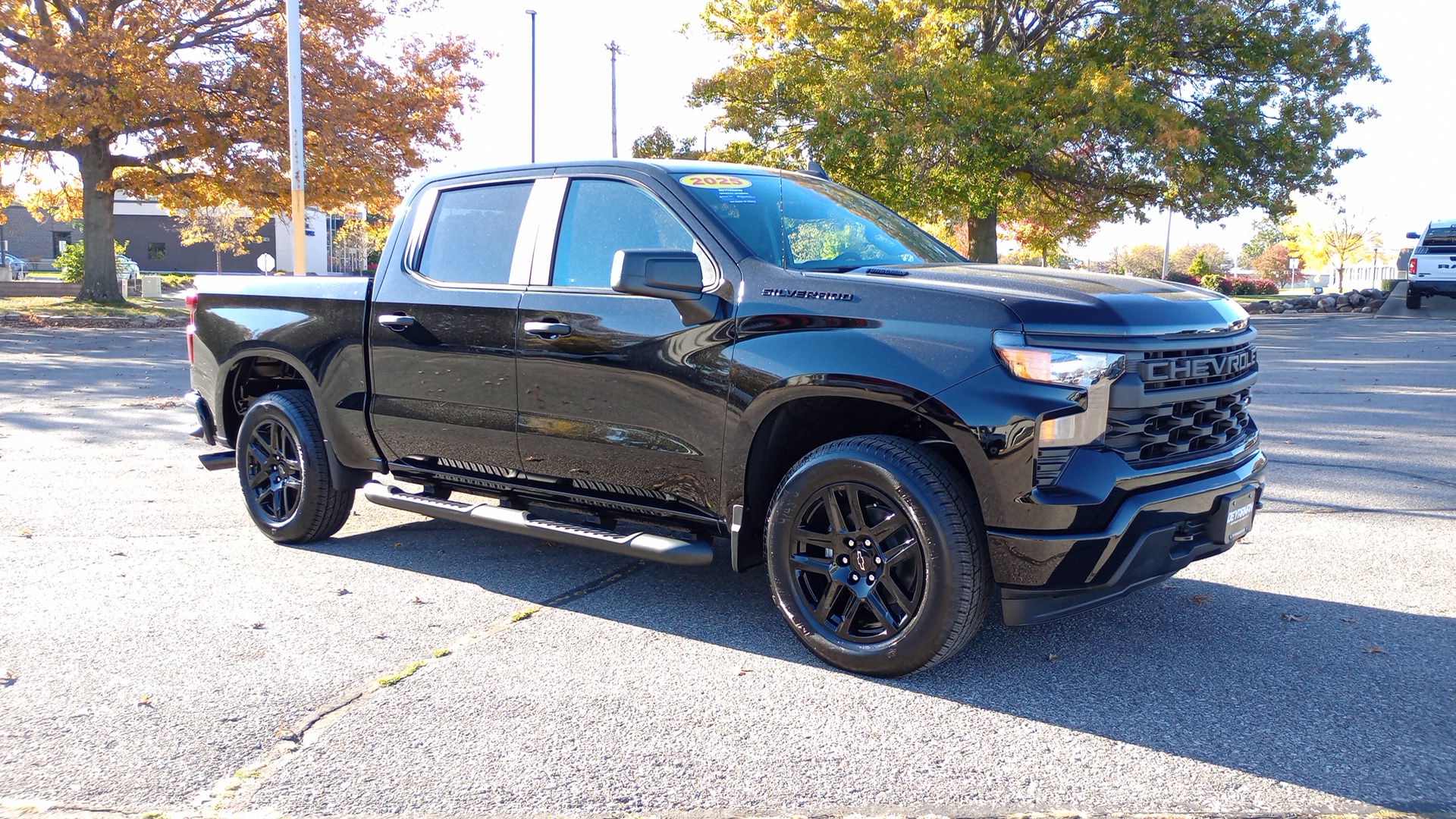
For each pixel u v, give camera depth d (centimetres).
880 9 2320
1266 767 278
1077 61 2245
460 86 2903
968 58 2252
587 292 399
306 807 254
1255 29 2264
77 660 353
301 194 2072
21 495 611
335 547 510
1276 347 1691
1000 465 310
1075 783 269
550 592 436
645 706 318
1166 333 328
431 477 463
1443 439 780
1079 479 309
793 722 307
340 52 2655
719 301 367
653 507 395
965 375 315
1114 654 364
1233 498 349
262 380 546
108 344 1795
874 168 2123
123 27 2370
